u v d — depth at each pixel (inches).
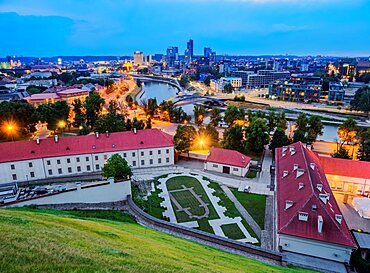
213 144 4298.7
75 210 2212.1
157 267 877.8
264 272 1275.8
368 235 1898.4
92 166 3193.9
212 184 2984.7
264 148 4185.5
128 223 1963.6
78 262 792.3
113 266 810.2
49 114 4756.4
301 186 1996.8
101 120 4192.9
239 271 1161.4
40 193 2642.7
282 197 2090.3
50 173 3041.3
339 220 1753.2
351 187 2689.5
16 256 768.3
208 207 2492.6
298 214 1766.7
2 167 2824.8
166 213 2380.7
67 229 1211.9
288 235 1720.0
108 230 1427.2
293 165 2425.0
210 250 1552.7
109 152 3223.4
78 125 5241.1
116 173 2524.6
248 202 2603.3
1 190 2709.2
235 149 3892.7
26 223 1184.8
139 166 3398.1
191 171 3341.5
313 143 4601.4
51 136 4813.0
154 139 3462.1
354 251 1755.7
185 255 1219.9
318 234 1678.2
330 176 2716.5
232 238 2033.7
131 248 1087.0
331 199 2020.2
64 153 3056.1
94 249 946.1
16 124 4483.3
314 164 2336.4
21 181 2928.2
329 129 6131.9
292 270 1449.3
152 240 1425.9
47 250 847.1
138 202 2486.5
